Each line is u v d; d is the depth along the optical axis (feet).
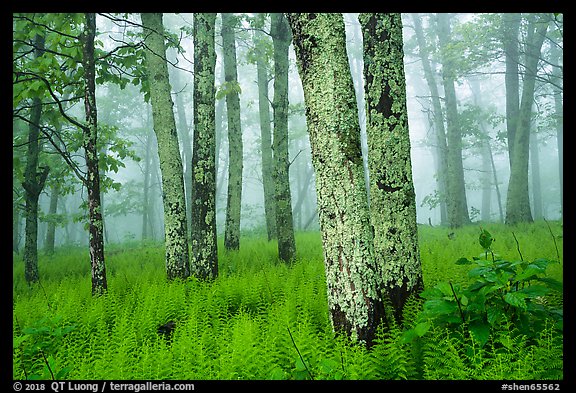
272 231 57.21
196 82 30.09
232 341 14.70
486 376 11.26
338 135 14.60
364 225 14.48
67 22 25.68
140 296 23.35
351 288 14.23
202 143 29.45
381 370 12.52
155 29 30.42
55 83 28.17
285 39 38.96
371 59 19.10
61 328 16.99
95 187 25.71
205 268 28.68
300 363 12.45
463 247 35.27
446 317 13.61
